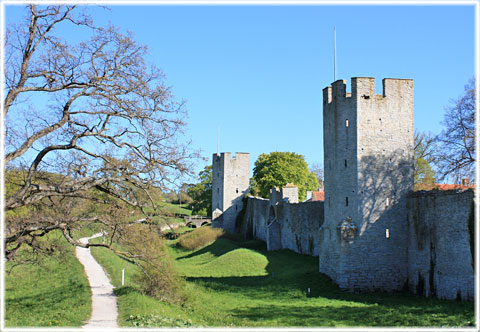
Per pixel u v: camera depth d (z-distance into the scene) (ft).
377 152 110.32
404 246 108.47
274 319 77.71
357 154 109.60
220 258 154.20
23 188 58.03
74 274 105.19
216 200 258.78
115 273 108.17
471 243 83.87
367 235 108.17
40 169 64.08
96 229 66.85
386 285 107.34
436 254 96.37
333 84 116.16
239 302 93.61
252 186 273.13
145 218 69.10
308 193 222.07
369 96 111.34
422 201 102.68
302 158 247.70
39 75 60.54
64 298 79.66
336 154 113.80
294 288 108.47
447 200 92.63
